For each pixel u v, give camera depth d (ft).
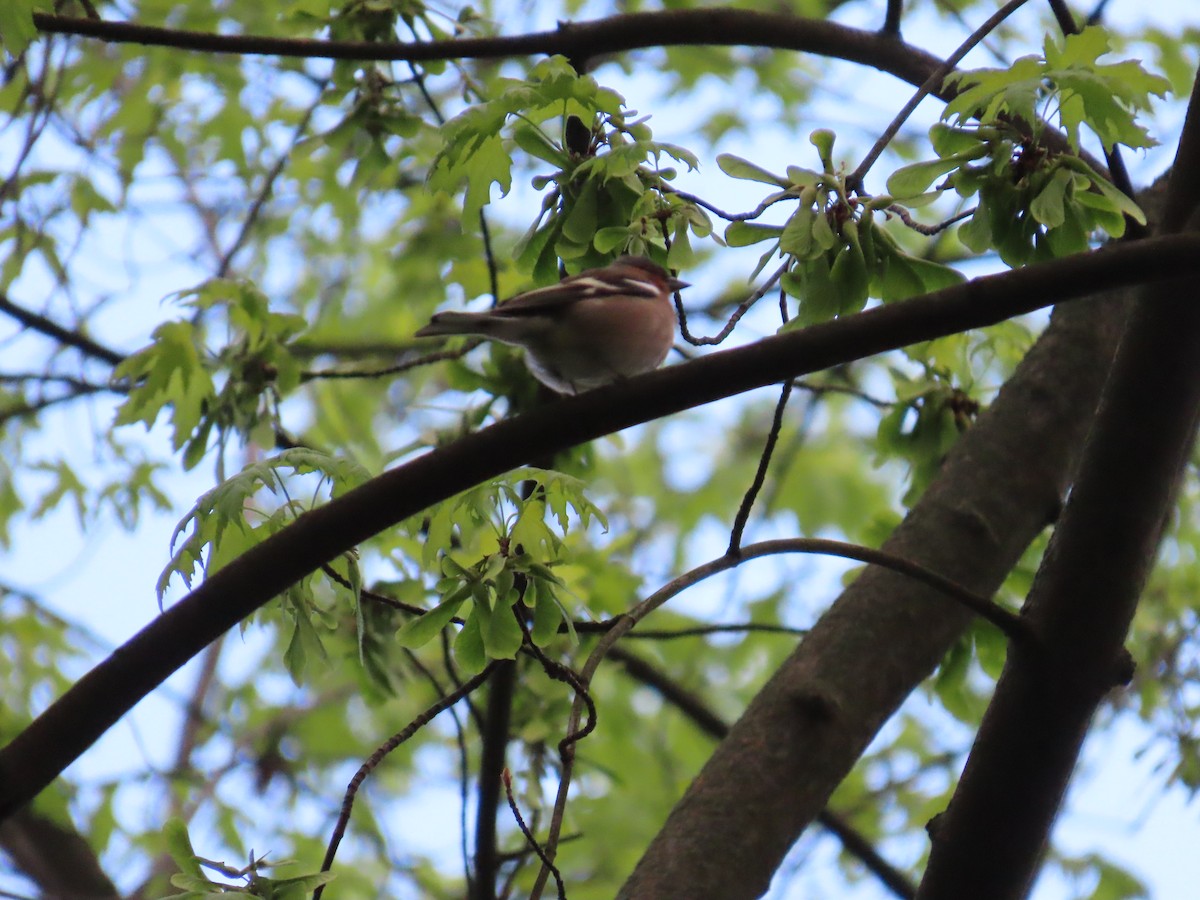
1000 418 34.19
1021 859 25.63
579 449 40.55
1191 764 40.45
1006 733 25.68
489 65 53.98
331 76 40.27
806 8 55.52
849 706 29.19
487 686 39.50
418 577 37.99
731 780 28.09
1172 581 49.32
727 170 24.49
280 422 38.96
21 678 54.65
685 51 61.05
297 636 24.98
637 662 47.75
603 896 50.34
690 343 24.91
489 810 36.17
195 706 62.03
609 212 27.04
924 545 31.96
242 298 39.19
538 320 28.73
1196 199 26.32
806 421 59.31
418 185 54.49
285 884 21.35
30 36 32.40
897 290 25.00
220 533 24.63
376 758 23.54
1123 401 25.38
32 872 50.21
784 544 25.91
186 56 53.42
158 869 52.47
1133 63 23.63
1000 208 24.25
